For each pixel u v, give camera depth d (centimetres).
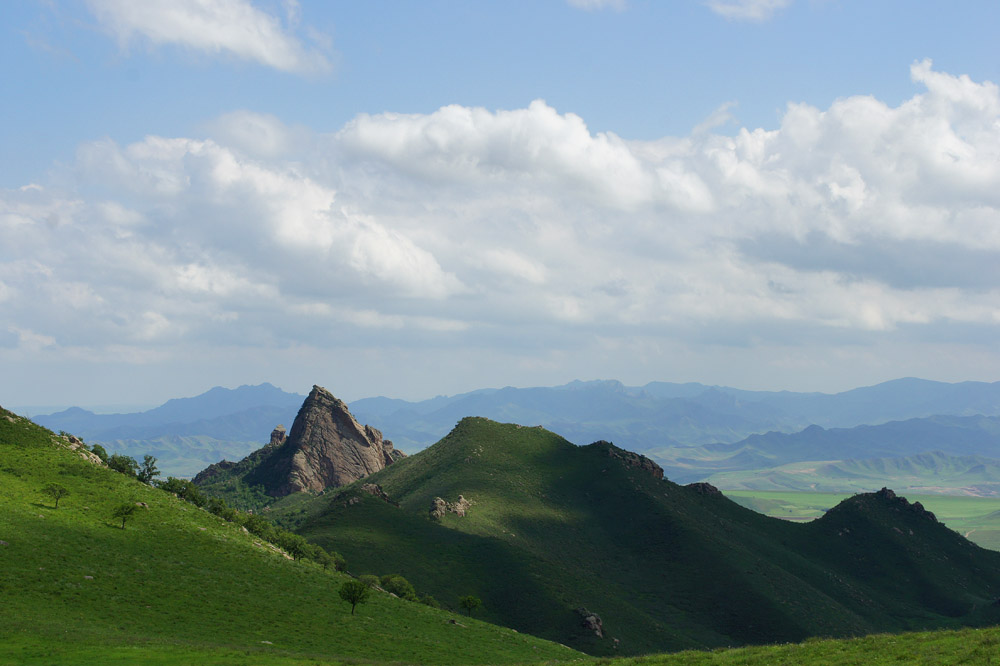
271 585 11169
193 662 6462
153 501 13175
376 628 10488
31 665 5988
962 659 4725
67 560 9575
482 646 11162
